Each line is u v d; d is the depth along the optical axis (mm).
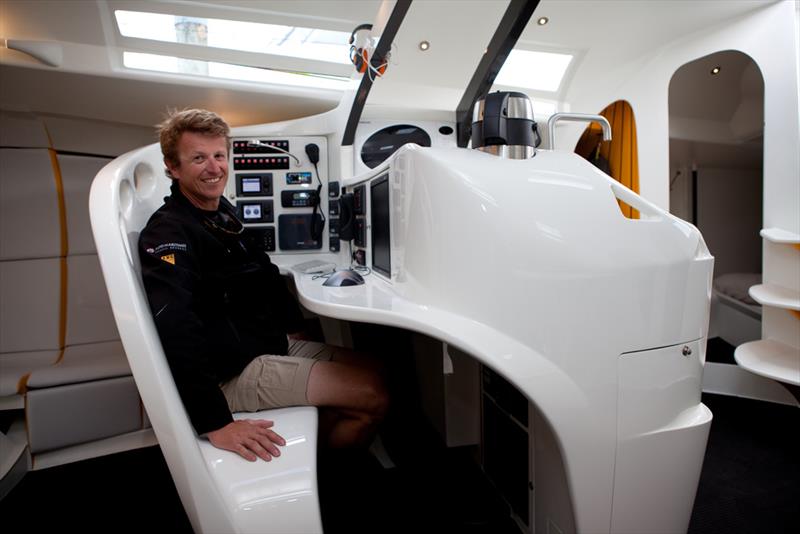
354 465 1566
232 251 1186
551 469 1015
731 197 3504
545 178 933
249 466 813
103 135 2168
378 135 2162
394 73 2193
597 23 2211
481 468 1533
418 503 1367
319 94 2223
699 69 2646
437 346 1665
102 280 2090
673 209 3449
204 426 870
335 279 1295
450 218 894
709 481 1514
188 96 2115
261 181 2123
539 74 2562
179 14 1940
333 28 2148
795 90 1928
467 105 2037
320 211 2168
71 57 1827
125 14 1886
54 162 1999
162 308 872
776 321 2088
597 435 866
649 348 899
